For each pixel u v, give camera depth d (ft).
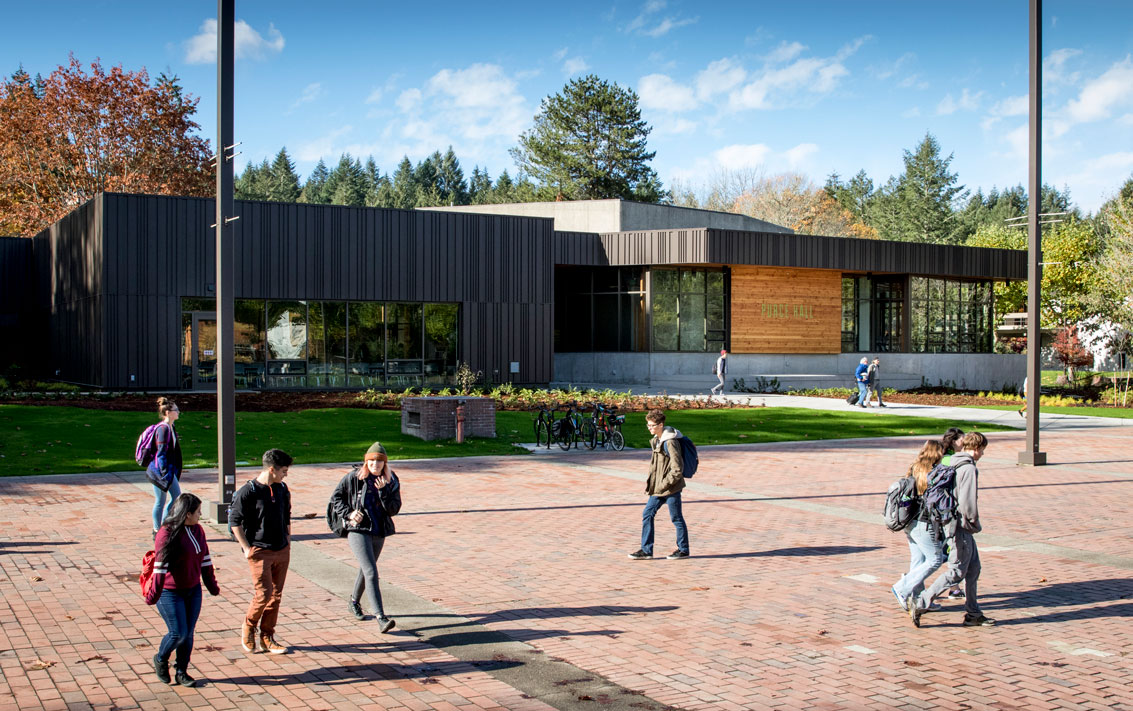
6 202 164.04
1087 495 52.26
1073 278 181.06
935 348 156.76
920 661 23.80
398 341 114.32
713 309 135.33
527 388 119.55
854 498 49.78
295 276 107.76
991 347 165.48
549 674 22.54
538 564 33.96
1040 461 65.00
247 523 23.49
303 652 23.95
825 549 37.14
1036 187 63.21
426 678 22.17
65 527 38.63
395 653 23.98
